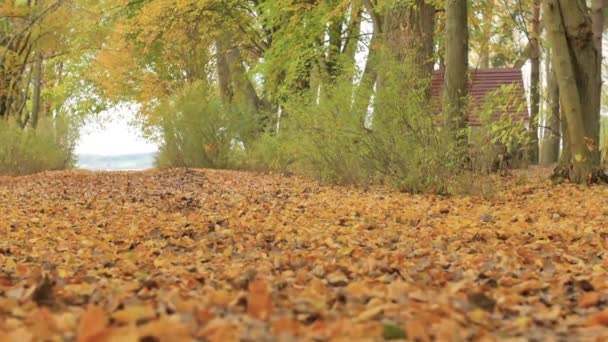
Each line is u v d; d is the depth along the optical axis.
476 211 10.10
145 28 28.91
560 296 3.83
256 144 24.88
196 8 27.75
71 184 18.50
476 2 25.38
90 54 36.53
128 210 11.30
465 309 3.28
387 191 13.84
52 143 25.84
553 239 7.02
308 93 17.55
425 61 17.64
